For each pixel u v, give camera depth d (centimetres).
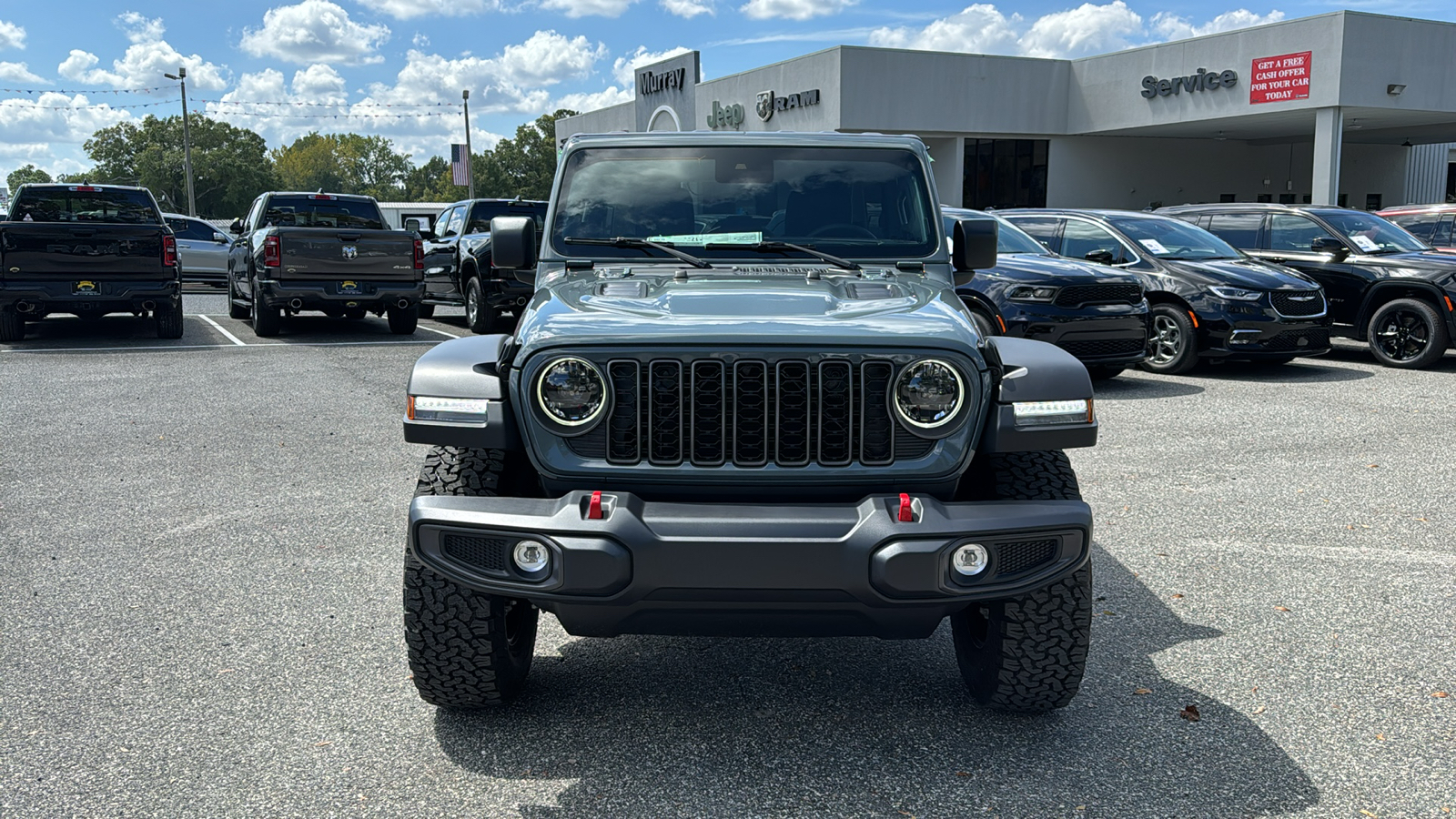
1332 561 516
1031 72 3541
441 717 358
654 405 310
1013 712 359
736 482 310
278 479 670
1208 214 1386
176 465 706
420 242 1462
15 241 1281
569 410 310
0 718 354
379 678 387
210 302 2148
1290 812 299
